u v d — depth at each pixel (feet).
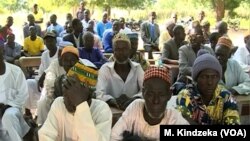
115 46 14.30
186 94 9.62
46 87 15.60
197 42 20.38
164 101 7.79
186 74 19.81
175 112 8.25
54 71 16.08
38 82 18.84
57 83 13.21
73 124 8.22
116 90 14.56
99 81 14.21
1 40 29.94
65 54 14.51
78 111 7.62
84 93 7.73
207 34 33.68
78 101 7.64
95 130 7.64
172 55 23.47
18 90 14.96
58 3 83.56
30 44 31.76
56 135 8.27
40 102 15.29
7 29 35.91
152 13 39.22
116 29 31.19
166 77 7.79
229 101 9.45
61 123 8.33
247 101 14.49
